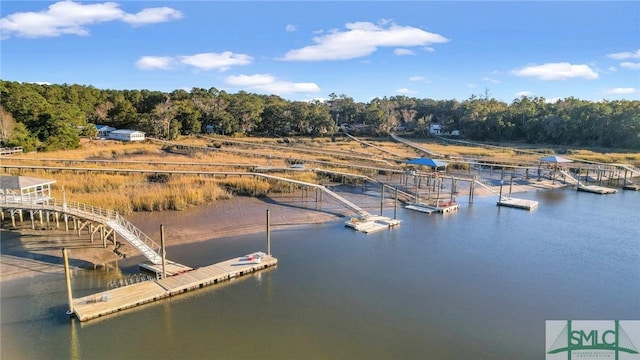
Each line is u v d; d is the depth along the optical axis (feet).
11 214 122.42
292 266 106.73
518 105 512.63
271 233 132.77
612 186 240.32
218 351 69.56
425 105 611.88
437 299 90.43
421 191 204.85
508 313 85.10
